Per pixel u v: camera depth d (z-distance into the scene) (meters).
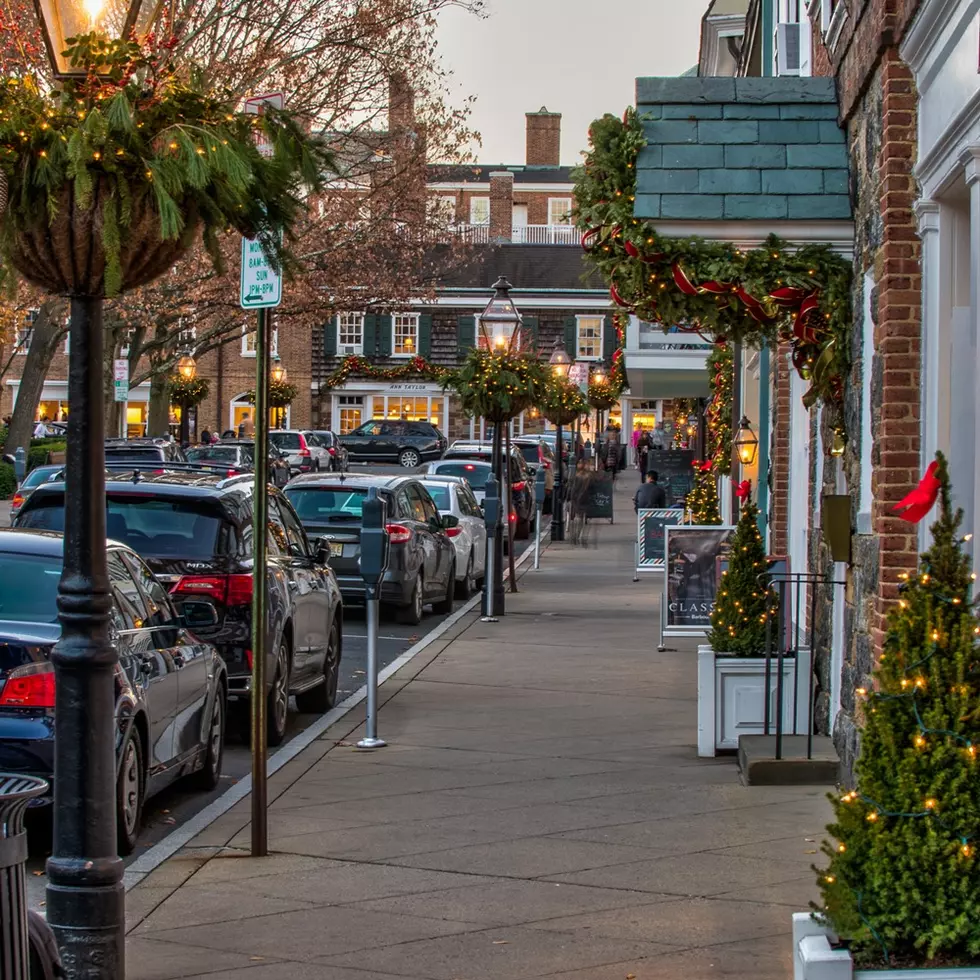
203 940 9.61
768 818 12.70
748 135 14.99
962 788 6.96
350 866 11.38
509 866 11.30
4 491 58.44
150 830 12.93
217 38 41.41
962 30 10.71
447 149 52.53
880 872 6.97
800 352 15.37
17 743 11.09
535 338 93.81
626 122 14.98
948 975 6.80
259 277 11.77
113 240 7.89
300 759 15.77
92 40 8.05
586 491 49.22
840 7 14.71
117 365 45.59
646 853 11.59
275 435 73.38
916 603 7.24
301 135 9.08
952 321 12.16
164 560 16.00
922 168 11.94
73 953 8.03
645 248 14.48
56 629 11.54
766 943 9.38
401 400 94.69
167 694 12.95
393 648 25.22
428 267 57.62
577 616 29.94
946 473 7.58
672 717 18.16
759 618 15.77
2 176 7.89
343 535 27.72
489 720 18.06
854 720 13.52
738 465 31.27
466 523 34.56
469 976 8.86
